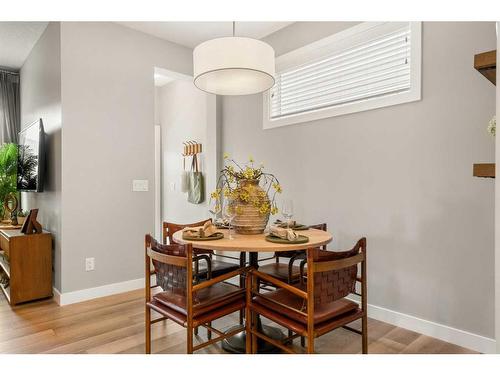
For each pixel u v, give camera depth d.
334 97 2.89
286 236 1.86
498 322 1.34
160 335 2.28
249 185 2.11
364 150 2.63
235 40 1.89
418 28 2.32
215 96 3.93
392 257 2.48
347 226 2.74
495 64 1.41
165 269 1.76
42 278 2.92
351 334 2.31
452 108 2.17
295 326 1.62
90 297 2.97
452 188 2.18
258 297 1.85
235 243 1.77
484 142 2.04
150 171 3.40
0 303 2.86
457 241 2.16
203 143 4.45
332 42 2.85
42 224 3.45
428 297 2.30
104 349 2.07
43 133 3.17
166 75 3.66
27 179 3.50
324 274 1.58
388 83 2.55
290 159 3.18
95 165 3.02
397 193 2.44
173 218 5.02
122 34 3.20
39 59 3.50
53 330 2.34
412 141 2.36
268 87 2.24
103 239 3.07
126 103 3.22
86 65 2.96
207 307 1.74
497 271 1.34
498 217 1.32
